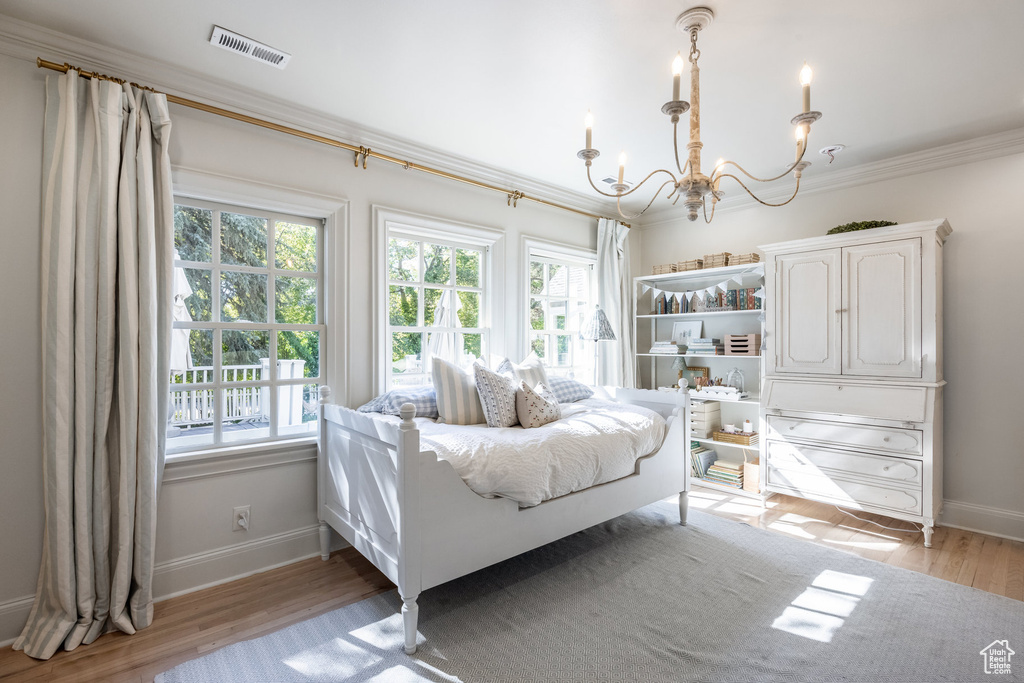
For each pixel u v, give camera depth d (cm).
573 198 404
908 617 203
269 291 262
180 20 186
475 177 338
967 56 209
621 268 430
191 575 229
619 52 207
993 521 294
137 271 203
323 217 276
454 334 339
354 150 277
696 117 177
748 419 403
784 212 382
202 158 233
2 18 182
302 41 200
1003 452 292
